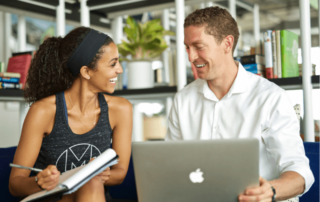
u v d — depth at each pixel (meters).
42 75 1.30
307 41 1.60
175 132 1.51
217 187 0.89
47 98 1.28
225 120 1.33
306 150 1.39
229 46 1.28
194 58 1.29
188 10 2.84
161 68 2.33
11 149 1.58
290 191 0.98
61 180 0.96
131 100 2.35
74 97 1.29
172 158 0.89
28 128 1.21
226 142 0.86
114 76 1.25
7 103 3.25
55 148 1.25
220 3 2.59
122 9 2.43
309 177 1.05
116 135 1.39
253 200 0.87
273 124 1.22
